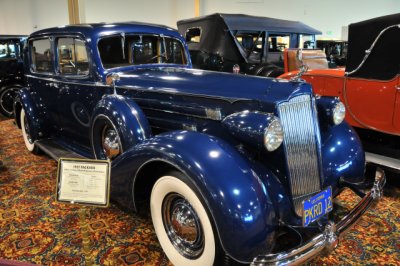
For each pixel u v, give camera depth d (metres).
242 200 1.72
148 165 2.12
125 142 2.49
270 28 7.02
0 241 2.47
